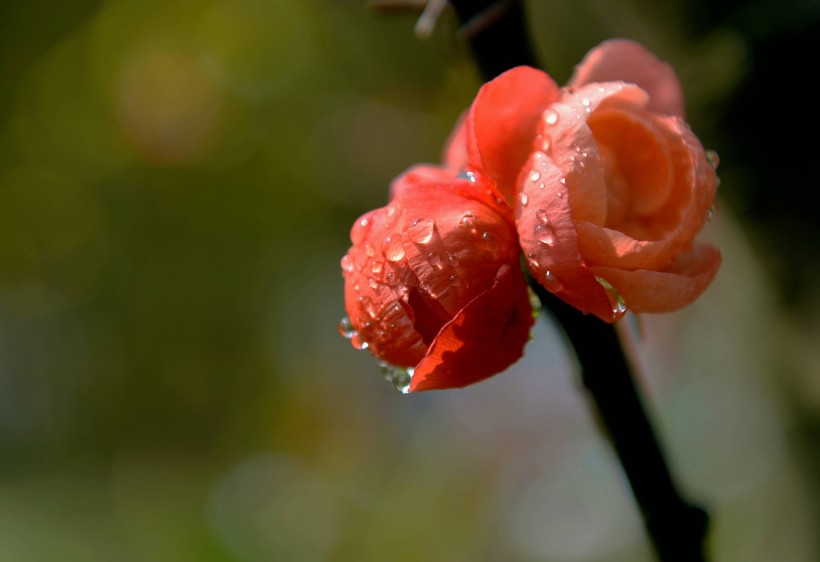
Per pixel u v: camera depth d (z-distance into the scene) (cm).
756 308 38
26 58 89
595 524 71
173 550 71
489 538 75
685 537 26
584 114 25
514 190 26
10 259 99
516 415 82
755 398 50
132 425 104
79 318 103
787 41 33
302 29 91
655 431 26
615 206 26
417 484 81
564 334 26
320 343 109
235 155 97
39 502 81
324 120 94
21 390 105
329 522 80
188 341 104
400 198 26
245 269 103
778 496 47
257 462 99
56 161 94
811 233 34
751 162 34
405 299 26
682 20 36
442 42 29
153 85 94
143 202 97
